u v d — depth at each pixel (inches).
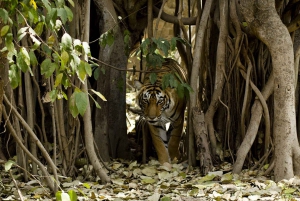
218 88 436.5
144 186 379.2
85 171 400.8
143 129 481.4
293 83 380.2
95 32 513.3
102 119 453.4
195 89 432.5
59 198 266.1
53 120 359.3
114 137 473.1
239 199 326.3
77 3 387.5
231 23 438.6
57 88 319.9
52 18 291.6
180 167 441.1
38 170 412.8
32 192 353.7
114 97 468.1
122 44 466.6
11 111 341.1
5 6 284.2
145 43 418.3
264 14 386.0
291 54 381.1
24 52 264.5
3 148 464.8
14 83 280.8
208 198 336.2
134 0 477.7
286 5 446.9
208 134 436.5
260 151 450.9
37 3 306.8
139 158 507.5
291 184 360.8
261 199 328.2
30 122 376.8
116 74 465.4
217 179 390.3
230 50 438.6
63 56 270.5
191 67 466.0
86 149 376.5
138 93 500.4
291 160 376.8
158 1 500.4
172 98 484.4
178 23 485.1
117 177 405.4
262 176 397.4
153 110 471.8
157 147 480.1
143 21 503.5
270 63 446.3
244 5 393.4
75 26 388.2
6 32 263.0
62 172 393.7
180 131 496.1
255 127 409.7
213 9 458.9
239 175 399.5
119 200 327.6
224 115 452.8
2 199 336.8
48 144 423.2
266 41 386.6
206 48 460.1
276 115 380.8
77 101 279.1
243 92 447.8
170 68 495.2
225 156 450.6
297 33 434.6
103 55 455.2
